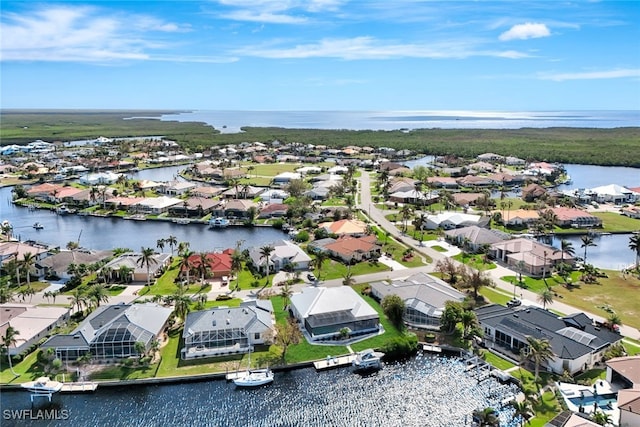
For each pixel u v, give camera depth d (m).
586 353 84.56
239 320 94.56
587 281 126.81
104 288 114.75
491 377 84.62
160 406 77.25
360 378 84.88
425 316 101.88
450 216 183.62
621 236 177.88
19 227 189.50
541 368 85.75
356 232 167.25
